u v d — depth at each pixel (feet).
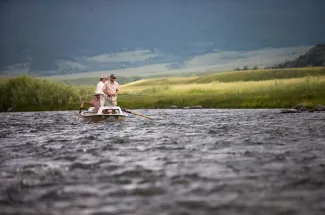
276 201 39.34
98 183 47.24
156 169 53.83
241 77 454.40
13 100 258.57
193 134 95.81
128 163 58.44
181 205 38.88
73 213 37.27
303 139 83.51
